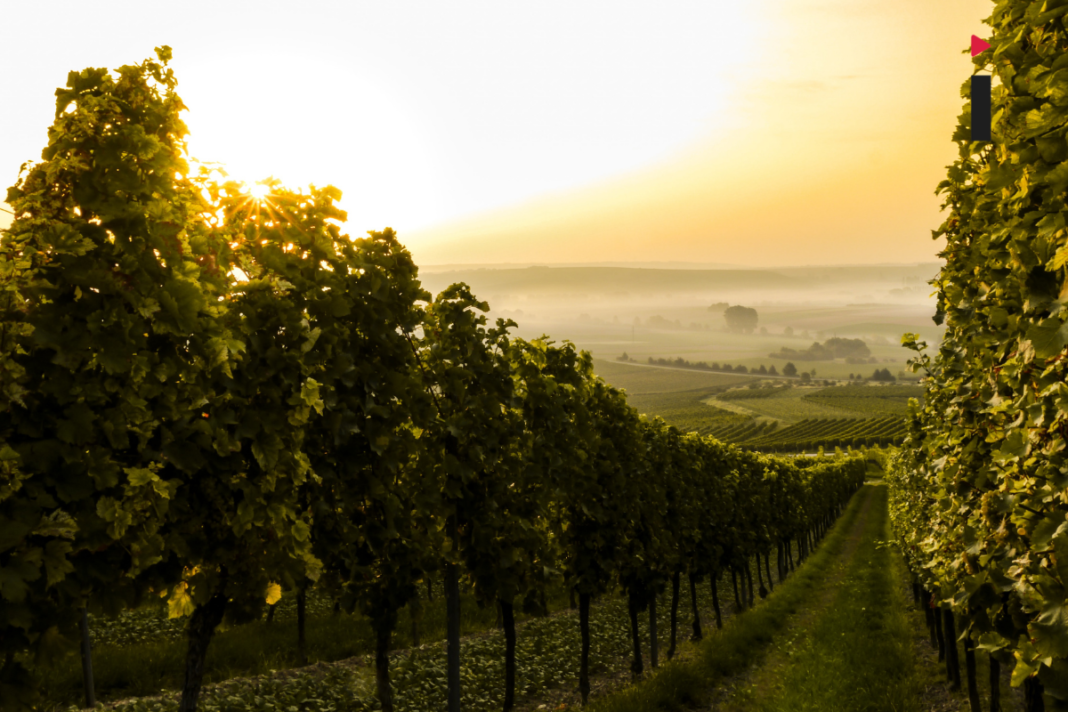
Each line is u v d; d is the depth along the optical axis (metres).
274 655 12.30
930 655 14.13
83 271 3.93
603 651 15.03
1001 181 4.17
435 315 8.93
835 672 11.34
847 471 58.72
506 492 9.33
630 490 12.68
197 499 4.87
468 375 8.64
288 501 5.32
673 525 15.73
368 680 11.03
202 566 5.08
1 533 3.48
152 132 4.39
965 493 6.68
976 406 6.14
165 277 4.35
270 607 14.77
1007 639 4.73
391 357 7.64
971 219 5.78
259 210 6.21
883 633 14.88
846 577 24.69
